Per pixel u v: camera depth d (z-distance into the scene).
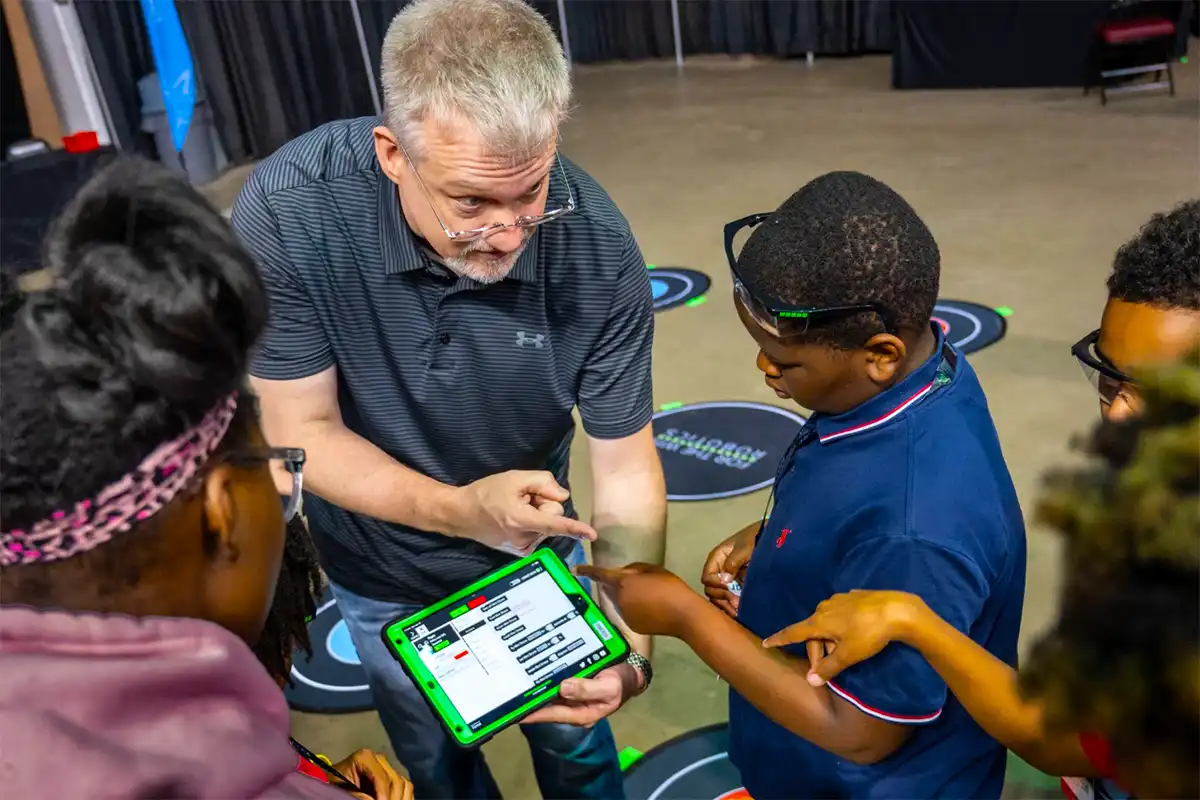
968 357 3.79
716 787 2.20
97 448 0.59
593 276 1.46
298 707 2.50
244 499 0.69
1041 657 0.59
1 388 0.59
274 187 1.41
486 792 2.05
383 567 1.67
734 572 1.52
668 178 6.20
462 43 1.21
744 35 8.88
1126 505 0.56
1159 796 0.55
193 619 0.65
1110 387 1.21
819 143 6.52
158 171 0.64
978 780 1.29
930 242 1.09
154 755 0.62
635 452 1.64
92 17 6.26
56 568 0.64
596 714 1.43
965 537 1.05
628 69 9.12
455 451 1.59
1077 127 6.16
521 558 1.51
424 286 1.42
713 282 4.66
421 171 1.27
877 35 8.38
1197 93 6.45
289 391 1.47
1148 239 1.16
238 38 6.85
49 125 6.44
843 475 1.13
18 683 0.61
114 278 0.58
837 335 1.08
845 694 1.08
